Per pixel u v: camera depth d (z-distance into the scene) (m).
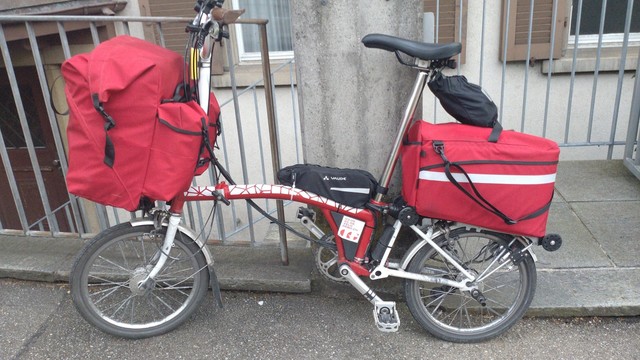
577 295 2.57
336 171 2.28
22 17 2.60
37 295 2.82
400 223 2.32
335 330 2.55
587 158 4.76
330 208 2.30
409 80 2.44
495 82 4.61
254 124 5.01
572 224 3.18
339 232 2.33
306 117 2.55
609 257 2.83
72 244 3.11
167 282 2.71
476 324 2.54
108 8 4.62
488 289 2.56
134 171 2.02
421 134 2.11
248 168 5.17
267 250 3.04
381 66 2.43
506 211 2.10
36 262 2.95
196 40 2.11
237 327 2.58
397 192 2.64
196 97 2.16
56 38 4.73
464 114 2.18
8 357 2.42
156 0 4.64
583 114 4.63
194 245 2.42
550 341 2.42
